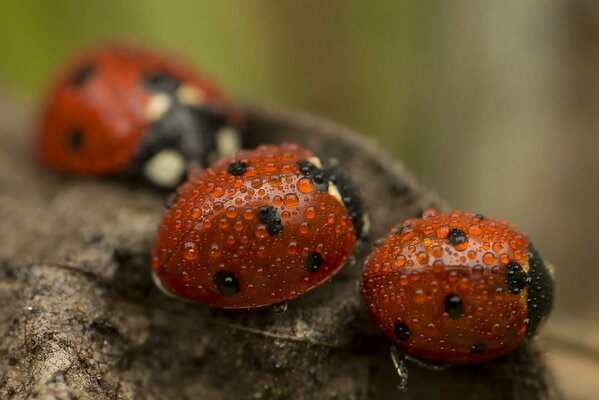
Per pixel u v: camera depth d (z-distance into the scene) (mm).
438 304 52
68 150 66
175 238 53
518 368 55
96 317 55
